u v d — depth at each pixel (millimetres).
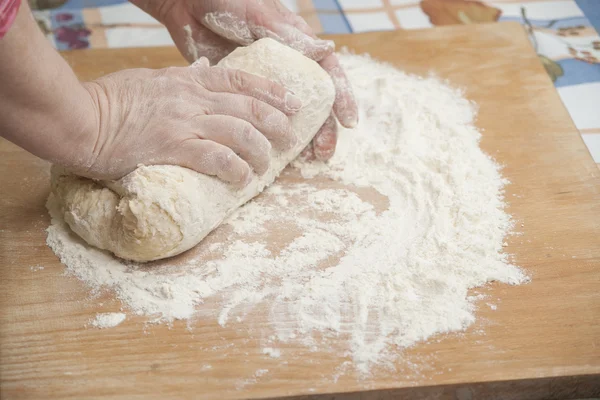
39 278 1403
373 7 2344
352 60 1998
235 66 1575
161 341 1285
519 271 1407
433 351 1257
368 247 1470
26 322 1315
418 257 1430
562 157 1684
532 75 1943
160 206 1342
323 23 2264
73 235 1486
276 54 1581
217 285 1393
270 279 1406
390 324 1307
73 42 2186
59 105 1244
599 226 1510
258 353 1261
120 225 1370
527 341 1275
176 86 1429
